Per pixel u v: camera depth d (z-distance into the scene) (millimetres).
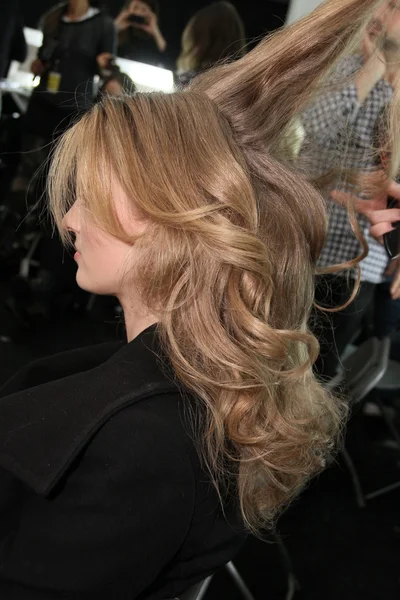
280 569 1568
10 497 556
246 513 604
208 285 521
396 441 2168
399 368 1939
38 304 2615
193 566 605
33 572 519
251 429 543
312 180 696
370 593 1571
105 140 535
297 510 1830
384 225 1028
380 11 652
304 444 592
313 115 731
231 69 634
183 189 518
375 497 1979
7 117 2496
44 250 2576
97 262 574
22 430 517
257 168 579
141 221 536
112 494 496
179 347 526
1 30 2553
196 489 528
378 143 862
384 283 1805
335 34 612
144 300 549
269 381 546
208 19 2252
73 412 513
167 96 572
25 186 2420
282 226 570
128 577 523
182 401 525
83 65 2094
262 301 541
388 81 818
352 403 1285
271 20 2818
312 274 619
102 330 2768
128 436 496
